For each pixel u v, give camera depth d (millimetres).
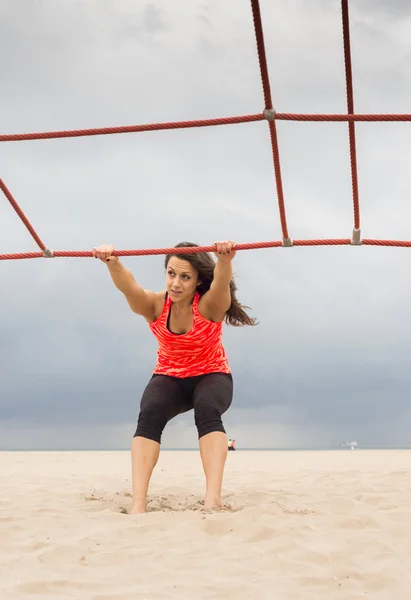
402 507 4203
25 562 2832
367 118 3588
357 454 13234
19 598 2396
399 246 3922
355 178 3811
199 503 4457
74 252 4082
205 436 3859
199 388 3994
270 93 3543
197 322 3875
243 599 2408
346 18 3328
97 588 2521
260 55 3354
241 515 3479
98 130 3744
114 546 3061
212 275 3908
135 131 3738
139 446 3891
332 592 2490
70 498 4684
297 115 3602
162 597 2408
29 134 3795
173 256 3891
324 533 3277
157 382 4027
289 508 4137
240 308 4148
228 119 3654
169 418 4055
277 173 3762
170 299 3896
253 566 2758
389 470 7043
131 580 2596
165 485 5680
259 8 3162
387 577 2645
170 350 3990
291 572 2697
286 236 3910
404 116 3576
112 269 3893
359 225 3910
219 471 3795
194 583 2555
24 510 4047
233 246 3725
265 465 8883
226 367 4129
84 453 14320
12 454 13312
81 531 3389
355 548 3006
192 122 3682
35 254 4121
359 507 4062
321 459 10906
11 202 3975
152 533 3238
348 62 3490
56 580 2564
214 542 3080
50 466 8836
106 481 5977
